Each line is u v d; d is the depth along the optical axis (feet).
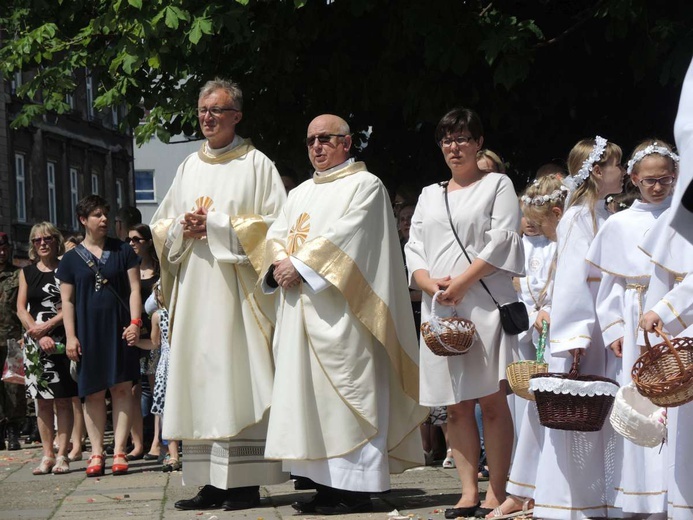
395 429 28.89
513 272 26.07
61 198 168.25
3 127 146.20
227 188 30.19
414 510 27.76
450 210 26.78
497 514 25.95
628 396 20.48
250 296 29.71
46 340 38.96
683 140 14.23
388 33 44.93
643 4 39.42
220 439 28.89
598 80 46.19
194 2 42.88
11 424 48.93
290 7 46.11
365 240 28.04
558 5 45.06
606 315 23.21
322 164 28.86
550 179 30.17
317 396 27.73
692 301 20.08
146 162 208.54
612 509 23.67
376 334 27.71
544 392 22.95
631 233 22.94
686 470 20.40
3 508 30.53
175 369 29.71
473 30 41.47
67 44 53.93
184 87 50.88
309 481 32.42
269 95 50.72
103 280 38.55
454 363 26.30
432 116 44.34
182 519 27.37
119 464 37.88
